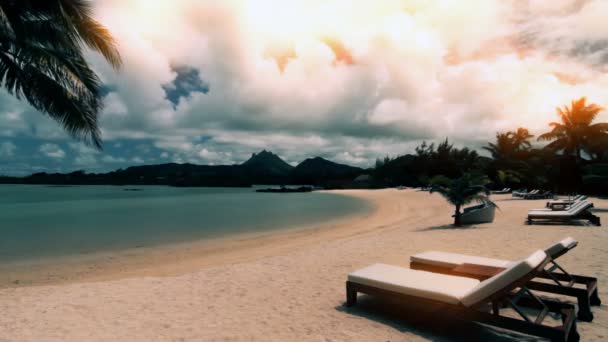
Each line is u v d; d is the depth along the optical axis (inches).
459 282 140.0
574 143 1093.8
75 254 423.5
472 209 519.2
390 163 3356.3
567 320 113.6
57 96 304.5
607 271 203.8
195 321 149.0
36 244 502.9
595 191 1011.9
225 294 188.9
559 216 417.4
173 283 214.8
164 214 1004.6
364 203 1278.3
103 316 157.3
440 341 125.6
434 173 2369.6
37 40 307.0
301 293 186.7
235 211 1093.8
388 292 143.7
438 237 366.6
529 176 1475.1
